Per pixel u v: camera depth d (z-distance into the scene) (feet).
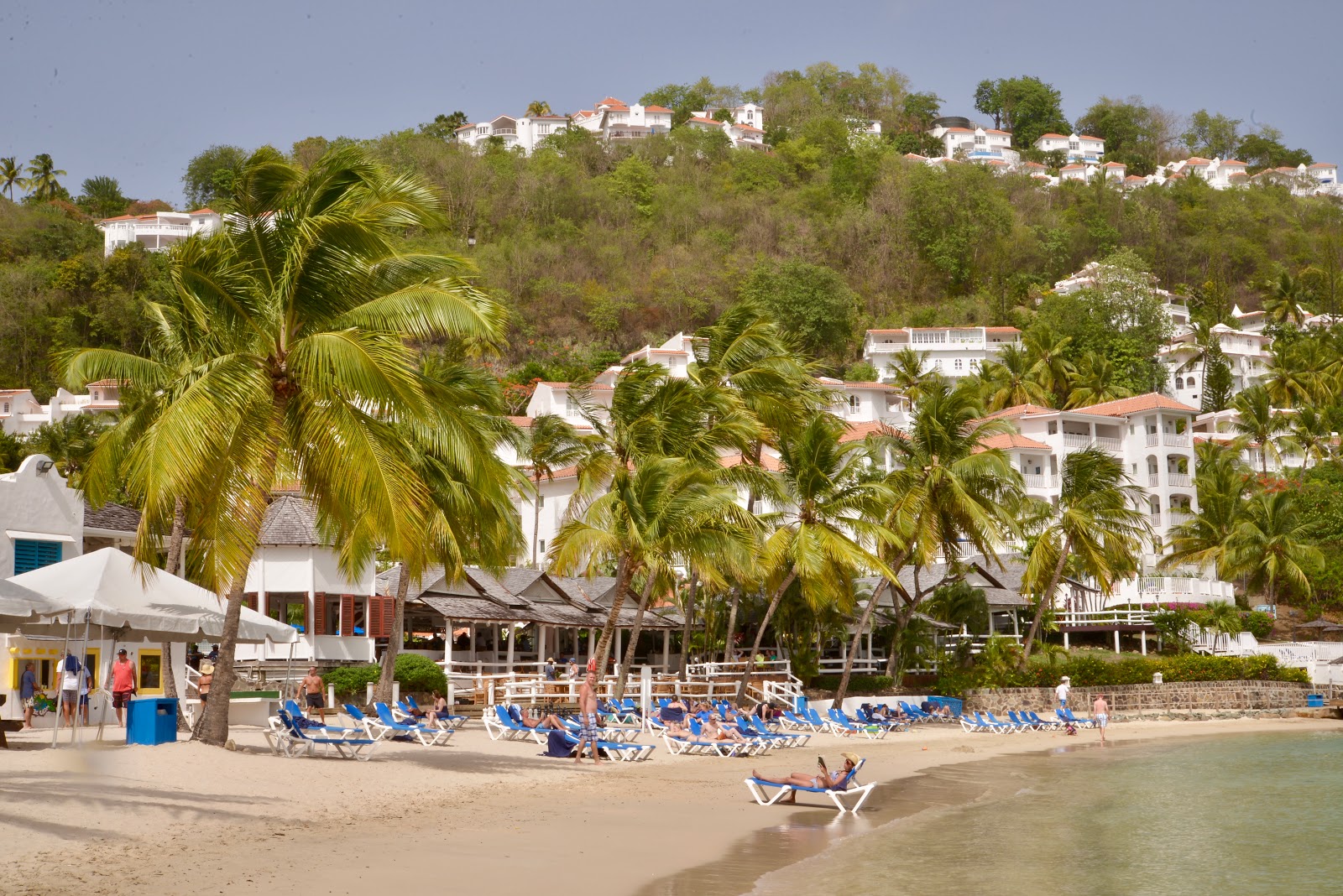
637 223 473.67
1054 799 81.71
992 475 146.72
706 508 115.75
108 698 97.66
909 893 47.26
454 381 117.08
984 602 183.11
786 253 461.37
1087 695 173.68
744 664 150.00
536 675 128.16
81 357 89.25
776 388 144.25
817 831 62.59
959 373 403.13
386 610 143.43
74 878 39.50
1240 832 66.69
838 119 604.49
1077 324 402.93
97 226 481.87
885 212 488.85
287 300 71.10
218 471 67.21
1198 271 520.42
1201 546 246.06
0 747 70.79
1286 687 189.98
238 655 135.54
